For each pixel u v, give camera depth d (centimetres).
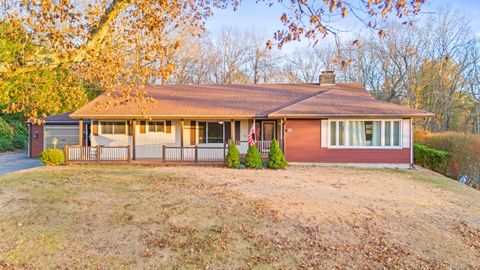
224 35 3953
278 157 1456
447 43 3209
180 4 588
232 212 731
